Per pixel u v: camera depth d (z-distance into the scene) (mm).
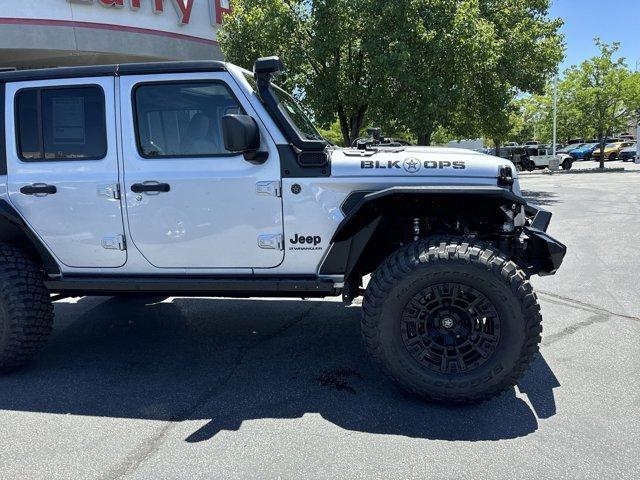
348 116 14062
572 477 2504
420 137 13625
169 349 4312
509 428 2955
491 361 3092
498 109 16125
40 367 3969
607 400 3244
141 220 3521
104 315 5242
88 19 14102
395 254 3201
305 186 3357
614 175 25109
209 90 3443
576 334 4379
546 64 18234
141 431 3023
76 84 3527
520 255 3615
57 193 3576
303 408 3258
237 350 4258
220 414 3207
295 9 12969
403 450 2762
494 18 16156
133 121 3494
